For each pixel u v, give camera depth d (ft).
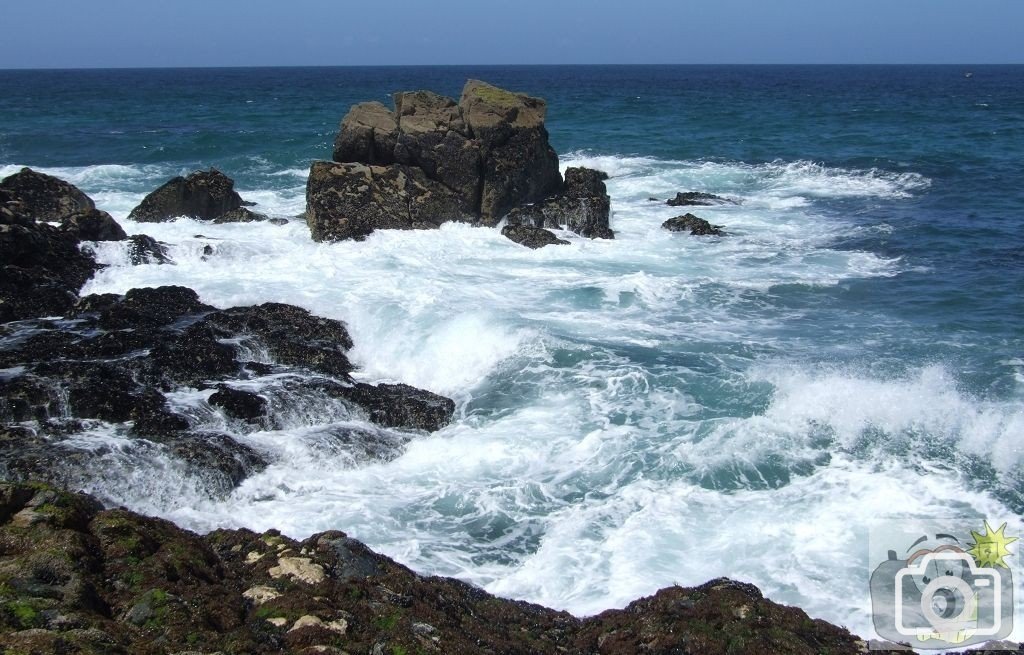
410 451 42.29
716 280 66.74
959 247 77.36
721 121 196.03
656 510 36.06
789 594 30.30
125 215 84.74
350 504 37.09
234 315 52.70
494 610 27.53
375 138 81.92
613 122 195.52
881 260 74.13
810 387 45.50
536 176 84.48
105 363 44.93
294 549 27.48
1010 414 41.78
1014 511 35.40
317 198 76.74
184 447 38.60
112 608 22.91
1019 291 64.03
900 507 35.78
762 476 38.68
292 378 47.01
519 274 68.59
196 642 21.67
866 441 41.19
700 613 26.76
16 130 164.25
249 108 250.57
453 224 81.15
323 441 41.09
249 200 96.73
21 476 35.24
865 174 117.29
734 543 33.55
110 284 60.59
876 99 302.04
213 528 34.83
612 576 31.71
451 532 35.29
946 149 136.98
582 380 48.39
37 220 72.18
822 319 58.75
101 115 210.38
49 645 19.76
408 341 53.21
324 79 608.19
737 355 51.55
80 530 25.89
